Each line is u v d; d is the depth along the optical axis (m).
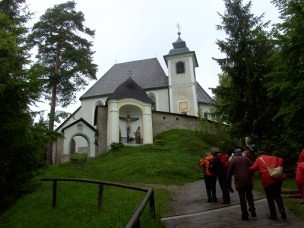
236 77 19.59
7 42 12.15
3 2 19.55
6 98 11.23
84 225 8.68
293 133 13.42
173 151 28.97
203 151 30.36
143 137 35.06
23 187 12.29
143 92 37.69
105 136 35.56
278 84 12.73
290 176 16.77
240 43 20.31
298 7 11.33
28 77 12.02
